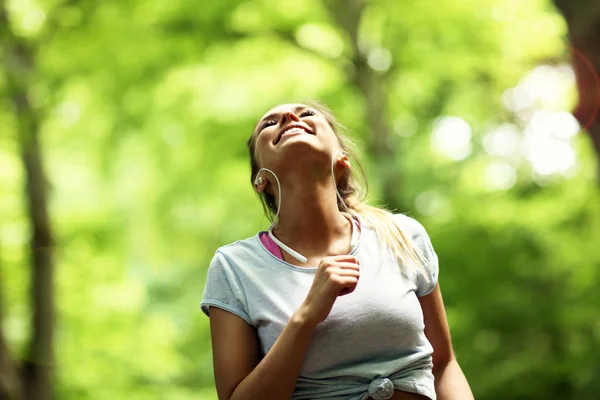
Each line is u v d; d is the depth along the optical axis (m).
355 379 2.81
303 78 15.22
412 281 2.94
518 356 13.12
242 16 14.43
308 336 2.65
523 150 15.48
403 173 14.15
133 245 19.56
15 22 12.41
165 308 19.67
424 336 2.94
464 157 16.28
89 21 13.34
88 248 15.31
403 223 3.12
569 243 13.66
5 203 13.73
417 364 2.87
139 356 14.88
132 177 17.91
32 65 11.83
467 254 13.70
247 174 15.90
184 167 16.09
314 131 3.06
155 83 14.73
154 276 20.50
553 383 13.05
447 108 17.12
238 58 15.06
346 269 2.67
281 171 3.00
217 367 2.89
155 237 19.59
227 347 2.88
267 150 3.04
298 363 2.66
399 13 14.62
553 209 14.03
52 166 16.39
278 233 3.05
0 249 12.48
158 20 14.20
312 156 2.97
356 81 14.41
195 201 17.12
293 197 3.00
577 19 7.23
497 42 15.20
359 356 2.81
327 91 15.07
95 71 14.19
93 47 13.73
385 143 14.28
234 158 15.45
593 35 7.20
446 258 13.80
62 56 13.54
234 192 16.55
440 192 15.50
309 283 2.88
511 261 13.61
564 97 15.72
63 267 14.20
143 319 15.49
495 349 13.34
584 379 12.55
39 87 11.30
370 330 2.80
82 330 14.41
